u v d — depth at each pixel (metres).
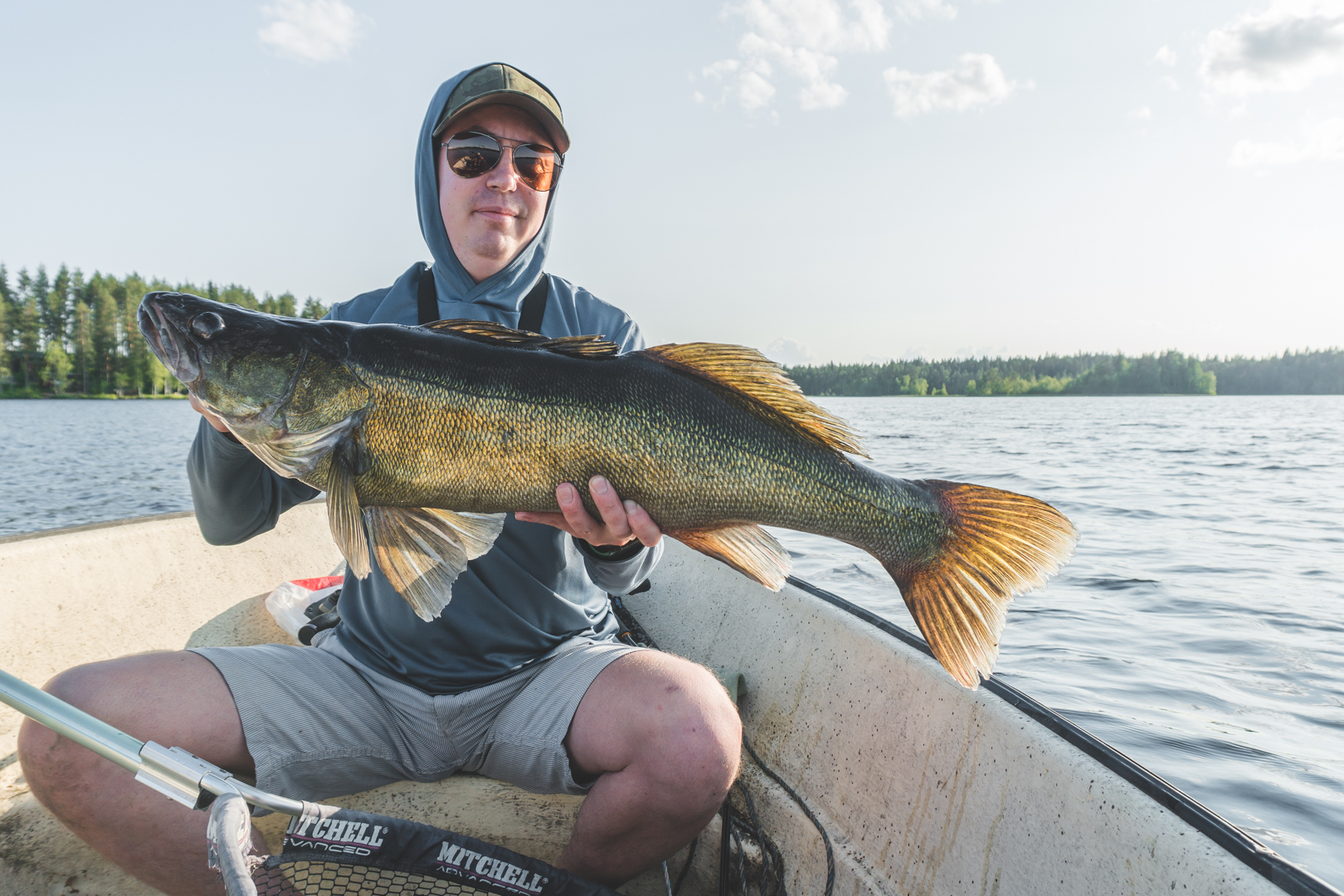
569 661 2.16
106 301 94.44
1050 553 2.11
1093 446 27.94
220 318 1.97
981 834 1.77
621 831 1.91
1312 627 6.67
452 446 1.99
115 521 3.63
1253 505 14.13
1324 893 1.20
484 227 2.58
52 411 69.50
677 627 3.41
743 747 2.60
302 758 1.98
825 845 2.10
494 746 2.15
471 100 2.50
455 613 2.16
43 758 1.68
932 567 2.18
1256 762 4.20
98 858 2.13
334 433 2.00
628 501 2.02
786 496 2.09
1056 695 5.16
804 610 2.78
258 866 1.34
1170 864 1.38
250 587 3.74
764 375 2.06
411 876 1.59
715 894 2.29
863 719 2.27
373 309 2.71
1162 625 6.79
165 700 1.81
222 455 2.14
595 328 2.85
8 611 2.91
